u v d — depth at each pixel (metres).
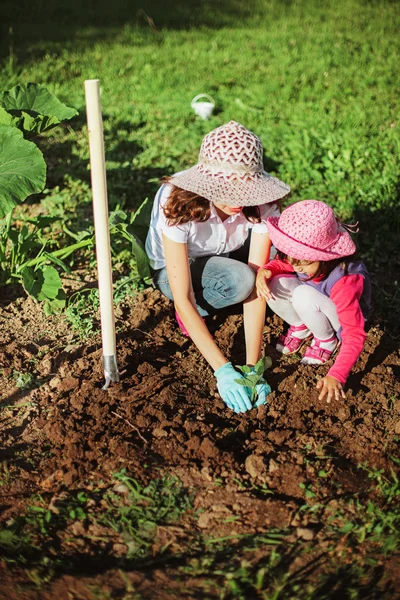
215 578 2.66
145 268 3.94
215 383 3.66
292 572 2.68
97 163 3.09
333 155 6.05
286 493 3.04
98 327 4.11
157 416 3.38
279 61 9.09
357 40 10.19
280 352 3.92
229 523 2.89
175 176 3.48
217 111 7.38
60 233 4.96
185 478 3.09
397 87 8.13
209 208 3.39
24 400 3.55
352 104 7.57
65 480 3.07
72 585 2.63
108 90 7.97
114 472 3.11
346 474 3.13
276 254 3.89
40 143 6.46
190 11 11.80
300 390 3.56
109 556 2.76
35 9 11.40
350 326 3.34
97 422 3.35
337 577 2.67
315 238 3.27
